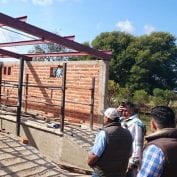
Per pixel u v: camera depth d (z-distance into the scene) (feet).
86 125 37.17
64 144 30.94
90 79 39.11
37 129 33.37
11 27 32.07
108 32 181.57
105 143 15.67
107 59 38.32
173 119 10.43
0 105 42.60
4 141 27.14
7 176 21.21
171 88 178.19
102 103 37.68
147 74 166.91
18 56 47.29
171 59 180.96
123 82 168.14
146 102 101.09
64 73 31.27
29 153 25.59
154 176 9.57
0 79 36.35
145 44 177.06
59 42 35.58
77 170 28.68
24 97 46.73
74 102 37.52
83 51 37.17
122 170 16.34
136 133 18.66
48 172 23.56
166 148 9.69
